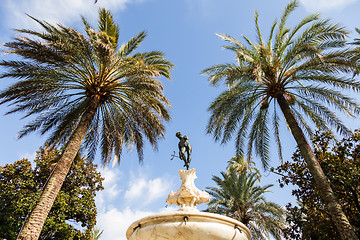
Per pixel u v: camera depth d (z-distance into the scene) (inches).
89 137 579.5
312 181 483.5
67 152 433.4
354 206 437.7
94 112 494.3
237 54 495.5
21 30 441.4
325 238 445.7
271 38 543.5
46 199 382.3
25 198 618.2
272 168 530.9
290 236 501.7
